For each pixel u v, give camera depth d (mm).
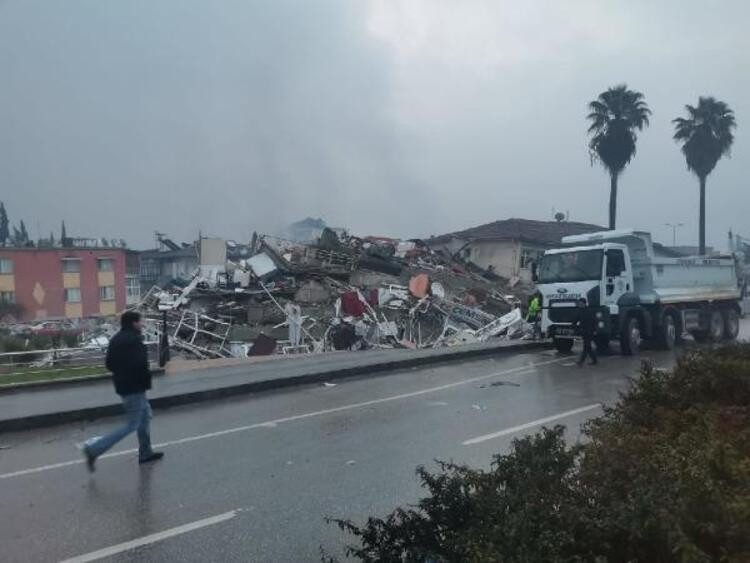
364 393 13078
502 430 9375
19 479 7492
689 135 50844
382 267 39781
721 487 3631
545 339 21719
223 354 29062
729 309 23891
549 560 3076
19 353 16062
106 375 14883
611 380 14039
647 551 3230
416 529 3863
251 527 5785
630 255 20000
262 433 9602
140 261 67750
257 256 37656
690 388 6109
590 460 4133
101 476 7500
